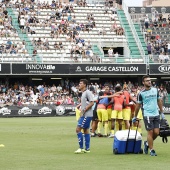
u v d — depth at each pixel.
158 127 21.78
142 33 83.44
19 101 67.62
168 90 76.12
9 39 74.81
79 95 70.50
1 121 52.34
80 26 80.50
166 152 23.22
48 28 78.56
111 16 83.44
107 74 72.56
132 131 22.73
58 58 72.62
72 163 19.88
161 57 74.50
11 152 23.77
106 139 30.94
